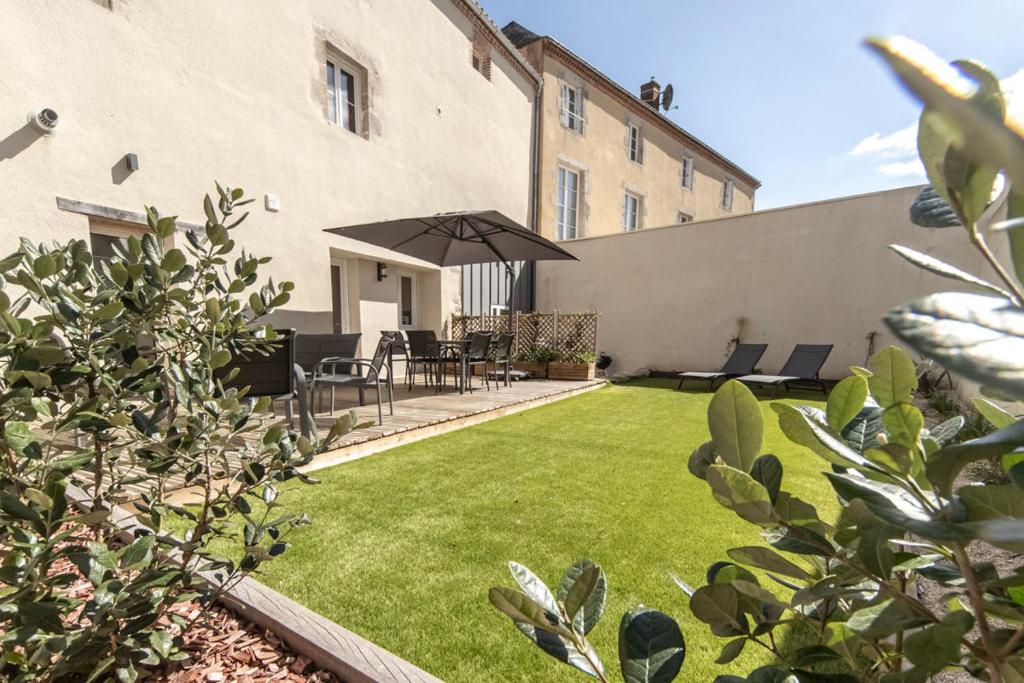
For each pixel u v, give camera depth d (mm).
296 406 5066
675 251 9289
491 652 1409
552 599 711
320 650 1254
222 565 1312
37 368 1112
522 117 10141
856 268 7570
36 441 1182
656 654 639
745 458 555
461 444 3922
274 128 5180
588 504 2566
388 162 6770
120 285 1387
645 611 694
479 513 2441
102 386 1359
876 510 417
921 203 554
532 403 5855
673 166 14578
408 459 3469
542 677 1312
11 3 3277
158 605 1241
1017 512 419
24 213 3344
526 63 9852
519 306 10688
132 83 3959
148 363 1383
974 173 405
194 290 1576
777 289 8273
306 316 5570
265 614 1393
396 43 6871
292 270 5402
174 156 4258
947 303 278
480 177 8844
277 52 5199
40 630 1039
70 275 1412
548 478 3016
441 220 5699
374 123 6516
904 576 625
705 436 4215
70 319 1252
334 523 2312
